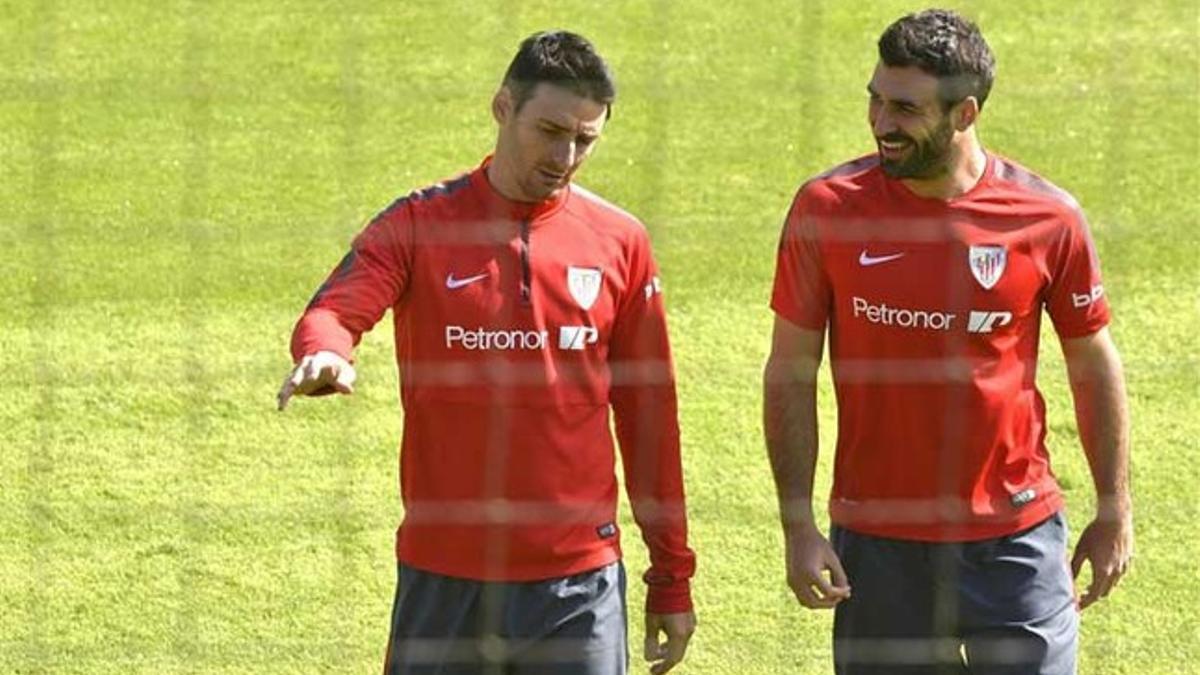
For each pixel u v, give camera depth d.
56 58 34.91
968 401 15.95
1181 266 29.67
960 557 16.17
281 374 26.72
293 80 34.44
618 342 15.94
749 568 22.59
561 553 15.60
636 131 33.34
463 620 15.72
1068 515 23.64
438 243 15.51
